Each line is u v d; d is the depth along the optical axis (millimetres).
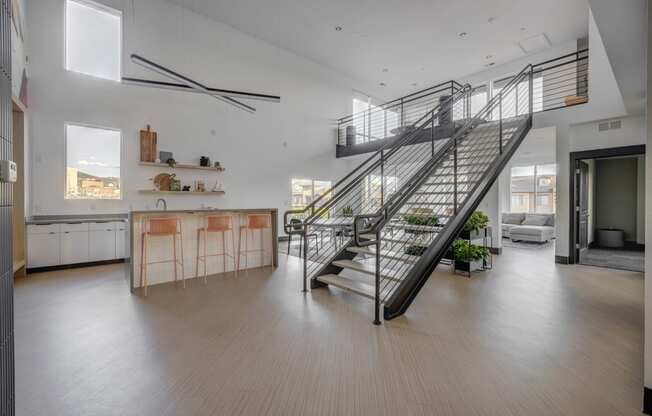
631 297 3654
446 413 1673
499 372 2064
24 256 4672
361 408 1715
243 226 4902
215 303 3430
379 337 2590
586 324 2852
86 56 5605
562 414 1660
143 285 4043
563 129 5566
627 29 2742
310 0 6305
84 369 2105
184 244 4445
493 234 6742
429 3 6289
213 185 7176
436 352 2336
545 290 3936
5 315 1284
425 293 3801
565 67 7801
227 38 7352
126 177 5945
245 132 7730
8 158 1313
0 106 1235
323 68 9352
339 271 4207
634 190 7547
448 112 6738
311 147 9141
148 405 1739
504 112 8672
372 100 10859
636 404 1734
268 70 8133
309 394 1838
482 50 8188
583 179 5965
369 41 7852
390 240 4055
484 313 3131
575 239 5613
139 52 6055
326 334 2646
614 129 5164
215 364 2174
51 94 5176
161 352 2342
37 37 5043
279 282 4293
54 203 5227
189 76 6742
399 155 7941
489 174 4262
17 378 1992
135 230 3975
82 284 4184
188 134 6773
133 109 6020
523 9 6434
